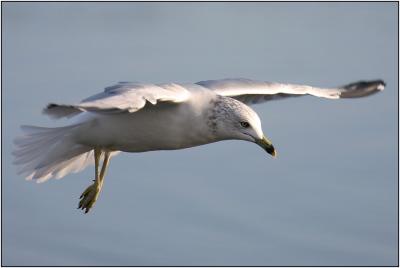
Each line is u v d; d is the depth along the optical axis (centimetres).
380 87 1585
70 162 1496
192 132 1374
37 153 1417
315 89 1529
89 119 1376
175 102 1333
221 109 1376
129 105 1220
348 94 1578
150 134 1368
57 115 1227
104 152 1480
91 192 1465
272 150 1376
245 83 1499
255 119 1382
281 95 1544
